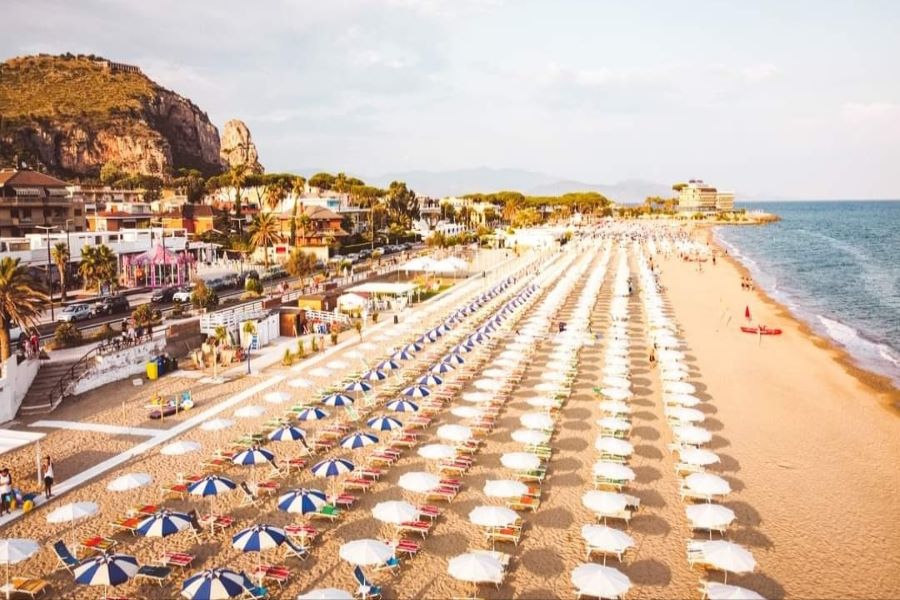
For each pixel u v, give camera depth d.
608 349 42.91
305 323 53.62
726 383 39.81
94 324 51.19
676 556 20.12
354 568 19.17
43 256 64.75
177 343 43.50
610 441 25.69
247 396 35.31
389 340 49.03
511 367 38.19
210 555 19.78
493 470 26.16
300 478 25.28
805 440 30.45
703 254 124.75
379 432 30.22
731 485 25.41
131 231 77.75
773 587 18.78
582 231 198.62
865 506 23.91
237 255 101.06
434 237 112.31
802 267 114.06
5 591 17.25
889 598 18.42
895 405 36.50
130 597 17.52
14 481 24.67
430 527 21.59
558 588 18.38
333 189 175.75
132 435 29.45
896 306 74.88
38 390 33.78
